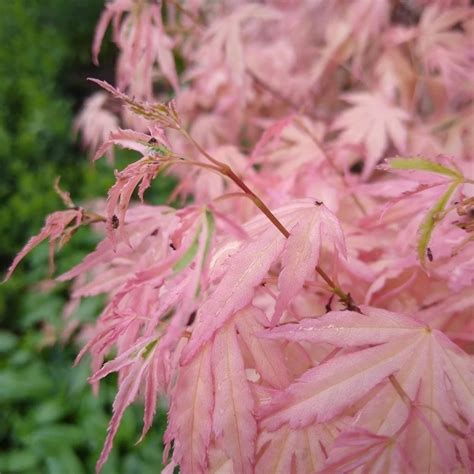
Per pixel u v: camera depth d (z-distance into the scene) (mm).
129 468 348
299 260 117
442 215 115
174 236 108
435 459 103
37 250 472
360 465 103
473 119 249
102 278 167
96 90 647
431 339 115
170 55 216
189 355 114
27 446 373
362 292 163
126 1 213
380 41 282
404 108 271
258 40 344
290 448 115
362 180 214
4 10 640
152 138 116
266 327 120
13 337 432
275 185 209
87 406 387
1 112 550
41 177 505
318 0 316
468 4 275
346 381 111
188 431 115
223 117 306
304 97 301
